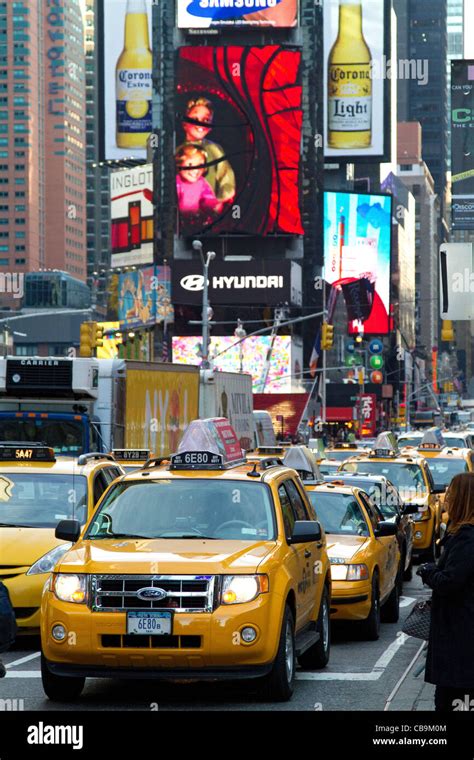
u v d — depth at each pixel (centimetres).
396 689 1448
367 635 1942
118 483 1536
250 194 15162
